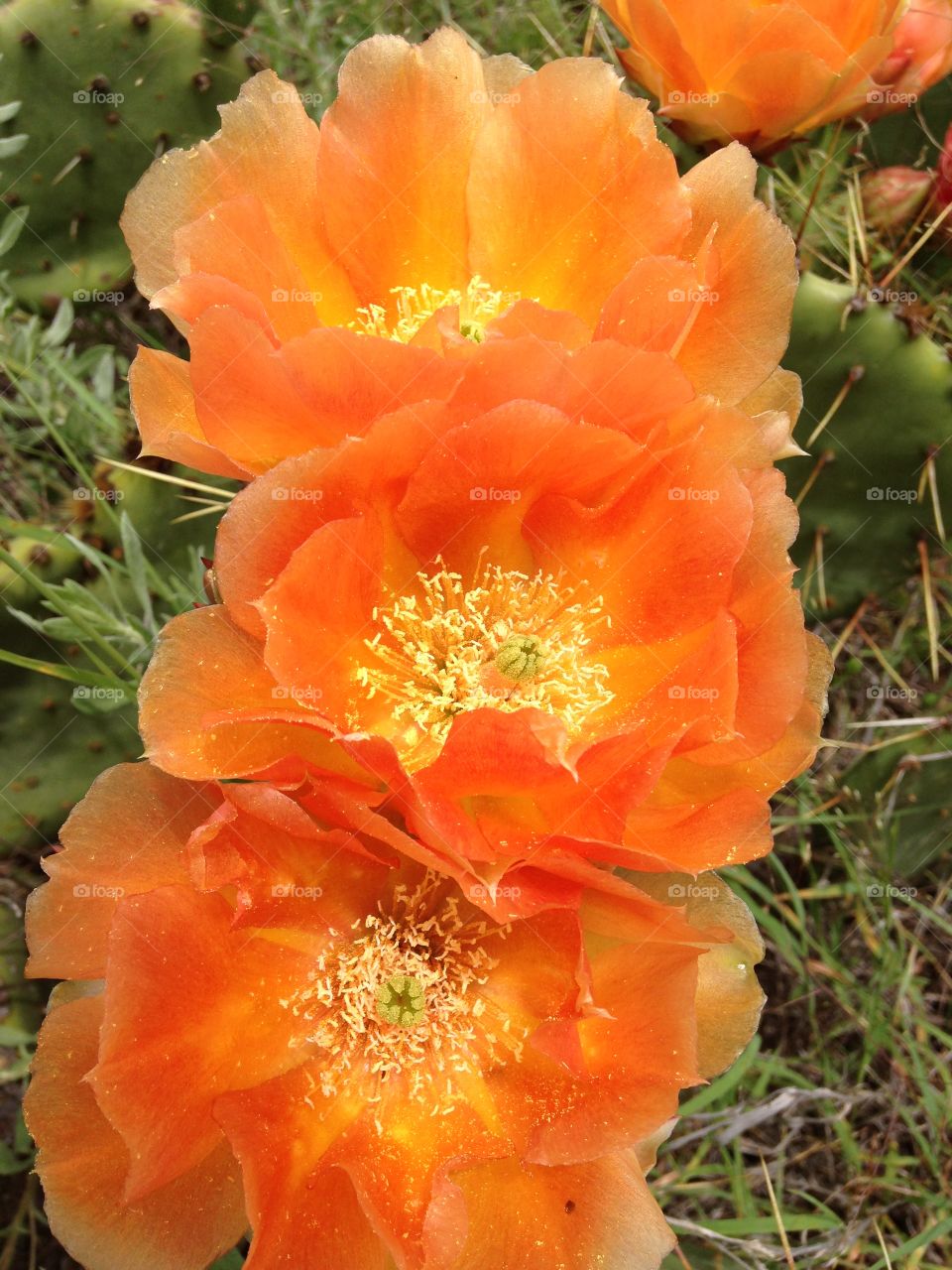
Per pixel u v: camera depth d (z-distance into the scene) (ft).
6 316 0.63
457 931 0.42
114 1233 0.37
